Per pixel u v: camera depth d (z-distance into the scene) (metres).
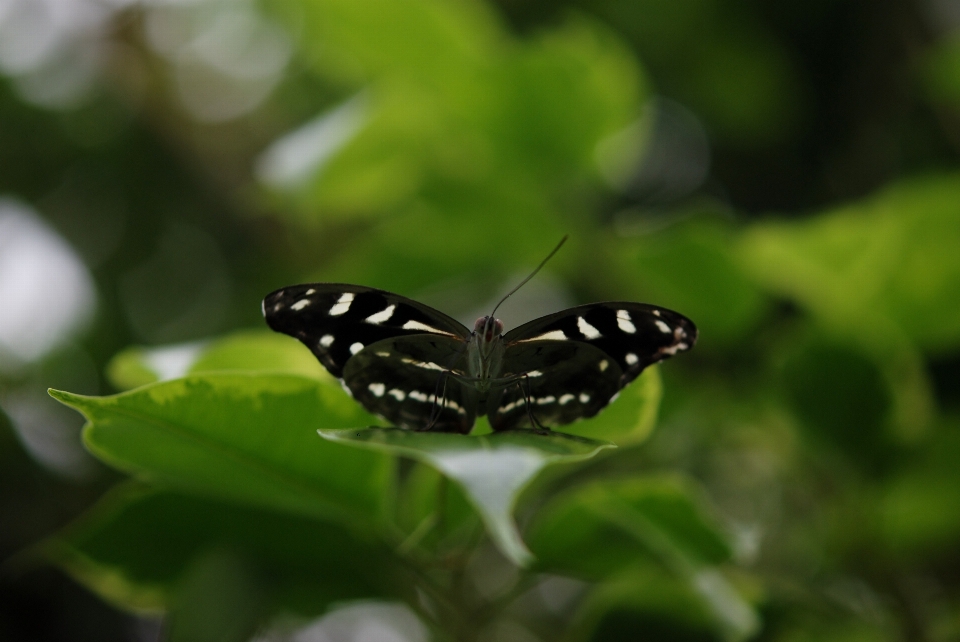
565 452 0.50
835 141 0.69
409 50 0.58
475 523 0.54
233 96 0.80
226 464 0.52
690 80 0.71
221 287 0.82
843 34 0.68
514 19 0.70
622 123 0.59
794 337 0.57
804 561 0.61
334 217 0.67
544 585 0.78
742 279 0.58
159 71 0.78
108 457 0.52
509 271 0.61
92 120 0.79
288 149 0.59
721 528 0.54
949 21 0.66
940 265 0.57
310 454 0.52
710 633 0.55
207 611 0.53
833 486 0.58
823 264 0.57
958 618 0.57
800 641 0.57
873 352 0.56
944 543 0.58
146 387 0.51
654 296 0.59
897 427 0.57
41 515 0.72
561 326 0.54
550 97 0.58
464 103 0.58
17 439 0.73
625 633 0.55
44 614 0.71
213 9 0.74
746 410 0.59
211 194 0.81
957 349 0.58
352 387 0.53
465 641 0.54
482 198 0.59
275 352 0.55
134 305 0.81
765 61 0.70
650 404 0.54
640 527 0.53
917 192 0.56
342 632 0.76
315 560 0.54
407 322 0.54
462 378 0.54
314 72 0.77
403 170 0.60
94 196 0.80
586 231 0.60
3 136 0.77
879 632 0.57
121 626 0.75
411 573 0.54
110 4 0.75
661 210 0.72
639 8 0.70
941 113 0.65
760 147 0.72
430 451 0.49
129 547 0.54
